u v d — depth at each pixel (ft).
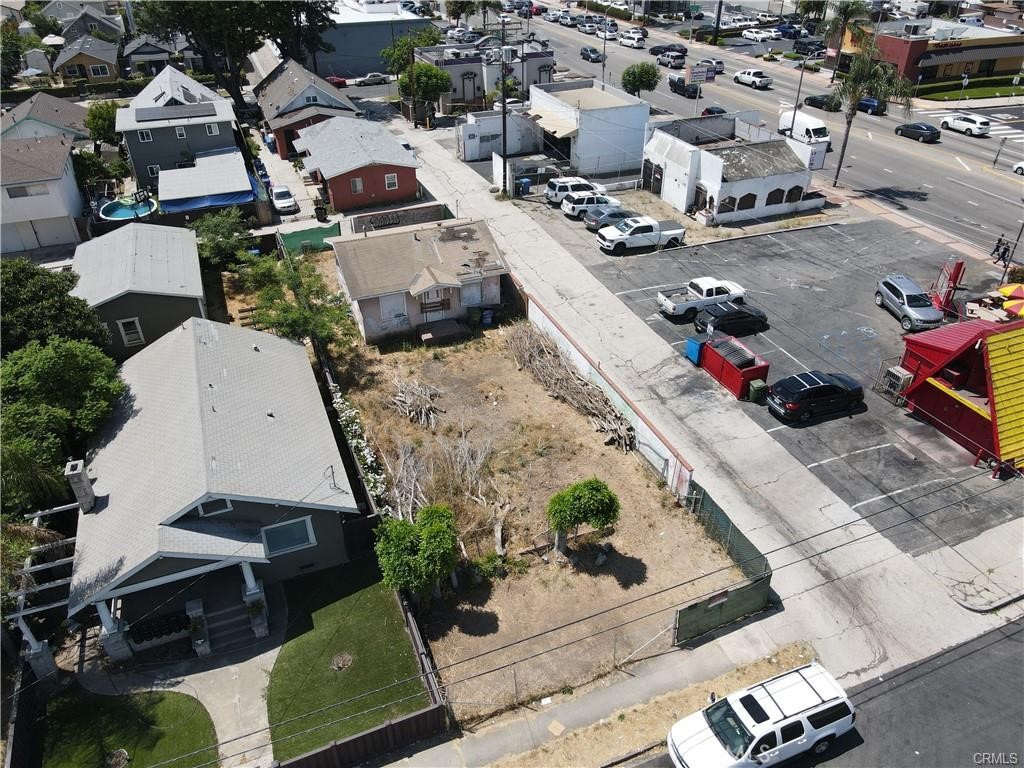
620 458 90.07
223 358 87.20
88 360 80.89
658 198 166.09
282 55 253.24
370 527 74.95
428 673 61.26
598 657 66.33
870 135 201.67
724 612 67.87
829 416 95.66
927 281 127.24
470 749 58.95
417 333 116.16
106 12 388.57
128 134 168.86
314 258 141.08
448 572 67.00
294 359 95.14
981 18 305.53
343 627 68.74
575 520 71.67
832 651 66.54
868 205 159.02
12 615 60.59
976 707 61.62
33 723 60.44
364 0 333.62
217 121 173.68
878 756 58.08
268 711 61.52
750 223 152.25
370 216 147.95
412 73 214.28
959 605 70.59
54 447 75.31
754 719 56.08
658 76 218.18
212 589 70.28
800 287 126.21
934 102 230.27
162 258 116.06
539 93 186.60
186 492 66.90
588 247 142.31
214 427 74.69
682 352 109.60
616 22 351.46
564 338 106.22
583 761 58.23
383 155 165.07
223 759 58.13
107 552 64.85
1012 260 133.90
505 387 103.91
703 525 79.41
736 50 298.97
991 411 84.43
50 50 307.99
